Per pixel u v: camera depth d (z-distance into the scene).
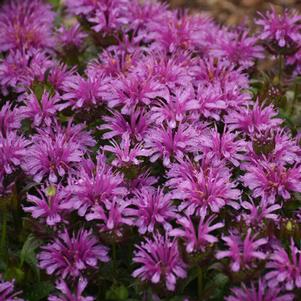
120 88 1.02
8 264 0.94
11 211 0.96
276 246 0.91
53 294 0.93
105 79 1.04
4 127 1.01
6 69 1.10
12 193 0.94
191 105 1.01
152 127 1.02
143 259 0.89
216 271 0.93
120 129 1.01
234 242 0.88
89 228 0.95
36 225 0.93
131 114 1.01
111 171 0.97
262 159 0.98
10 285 0.90
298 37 1.11
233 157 0.98
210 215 0.93
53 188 0.91
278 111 1.09
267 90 1.09
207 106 1.03
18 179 0.97
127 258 0.95
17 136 1.02
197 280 0.94
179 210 0.92
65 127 1.06
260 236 0.91
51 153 0.97
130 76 1.04
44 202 0.93
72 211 0.94
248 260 0.88
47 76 1.07
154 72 1.06
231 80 1.10
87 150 1.01
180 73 1.06
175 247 0.89
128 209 0.92
